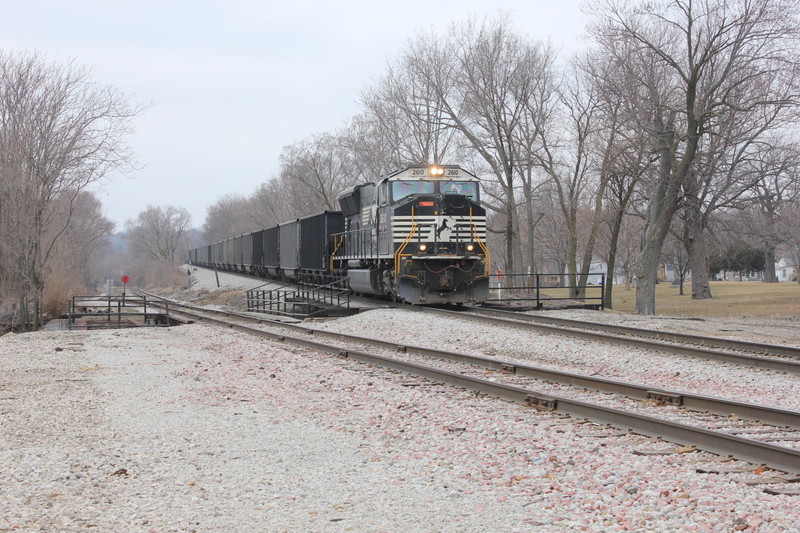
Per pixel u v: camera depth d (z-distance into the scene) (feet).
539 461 23.40
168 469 23.26
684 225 153.38
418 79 146.30
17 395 37.29
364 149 172.45
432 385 37.32
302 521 18.42
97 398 36.24
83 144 107.86
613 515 18.47
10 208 103.09
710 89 95.45
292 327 70.23
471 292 81.82
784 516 17.71
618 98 102.42
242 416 31.40
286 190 274.57
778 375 39.52
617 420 27.55
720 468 21.84
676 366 42.68
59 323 107.65
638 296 105.19
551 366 46.50
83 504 19.67
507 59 130.72
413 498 20.16
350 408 32.68
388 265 83.71
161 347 60.90
